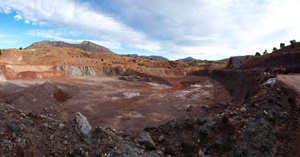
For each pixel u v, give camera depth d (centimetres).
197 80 7331
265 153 852
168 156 924
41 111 2342
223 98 3478
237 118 1130
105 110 2619
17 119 761
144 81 6106
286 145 926
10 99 2122
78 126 923
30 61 7456
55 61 7681
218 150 912
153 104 3042
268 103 1369
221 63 14525
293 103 1352
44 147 686
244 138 917
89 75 6681
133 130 1869
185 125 1122
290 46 7056
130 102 3166
